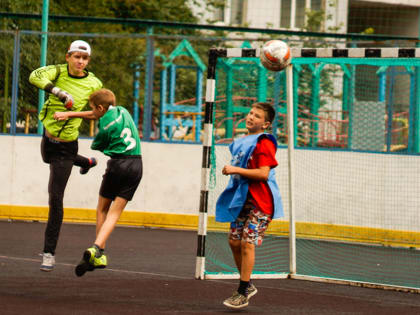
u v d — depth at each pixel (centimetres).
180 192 2445
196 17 4650
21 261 1622
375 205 2283
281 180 2362
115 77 3188
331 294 1395
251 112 1230
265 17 4909
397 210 2259
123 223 2452
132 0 4275
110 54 3170
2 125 2536
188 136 3881
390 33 4994
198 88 3703
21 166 2477
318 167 2347
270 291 1391
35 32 2484
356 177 2311
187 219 2434
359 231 2291
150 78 2439
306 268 1741
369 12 4975
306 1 4900
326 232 2323
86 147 2469
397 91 2741
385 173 2278
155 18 4409
